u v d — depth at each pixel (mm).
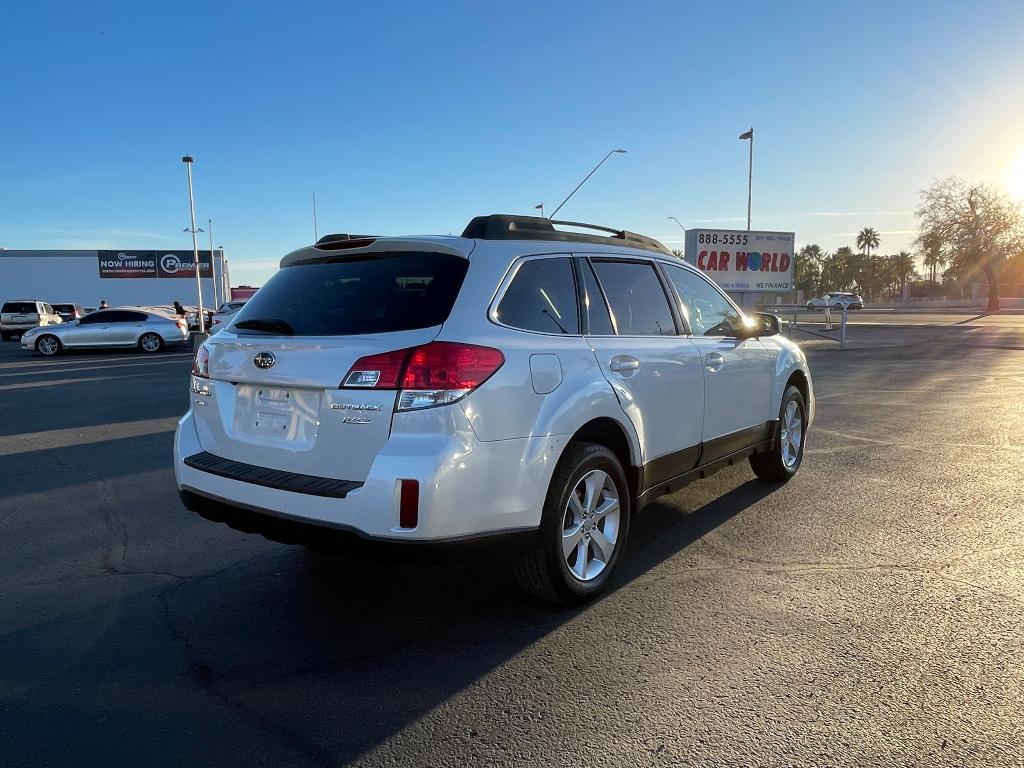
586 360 3607
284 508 3197
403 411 2955
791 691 2865
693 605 3662
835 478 6016
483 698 2875
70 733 2672
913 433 7824
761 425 5348
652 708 2775
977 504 5242
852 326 28984
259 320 3582
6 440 8352
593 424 3625
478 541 3076
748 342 5211
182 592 3961
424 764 2479
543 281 3623
